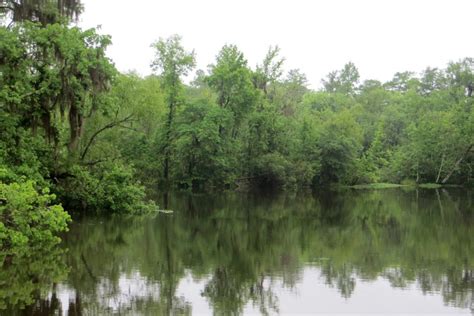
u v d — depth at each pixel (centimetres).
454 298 1362
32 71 2397
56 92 2350
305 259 1848
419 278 1572
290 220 2841
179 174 4822
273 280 1554
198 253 1931
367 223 2748
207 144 4672
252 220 2825
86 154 3059
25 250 1852
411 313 1238
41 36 2294
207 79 4997
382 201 4019
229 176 4859
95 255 1822
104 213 2848
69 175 2686
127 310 1241
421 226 2644
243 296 1378
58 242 2003
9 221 1755
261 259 1844
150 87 3806
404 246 2095
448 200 4131
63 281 1473
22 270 1584
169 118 4759
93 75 2467
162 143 4709
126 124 4062
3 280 1474
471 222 2791
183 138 4650
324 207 3541
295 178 5141
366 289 1454
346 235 2359
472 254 1933
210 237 2275
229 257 1873
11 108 2258
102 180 2838
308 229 2530
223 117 4684
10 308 1223
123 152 3991
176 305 1293
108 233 2255
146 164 4147
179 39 4753
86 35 2444
